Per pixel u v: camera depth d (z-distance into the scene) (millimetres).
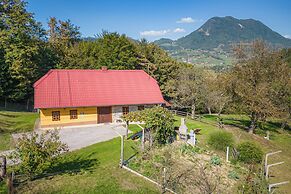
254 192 16703
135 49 52469
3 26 42438
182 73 45969
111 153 22672
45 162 16016
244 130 38219
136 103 36156
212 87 41531
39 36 48469
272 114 34219
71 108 33625
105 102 34875
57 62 50781
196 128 33562
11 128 30969
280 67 36281
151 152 22562
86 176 17969
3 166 16172
